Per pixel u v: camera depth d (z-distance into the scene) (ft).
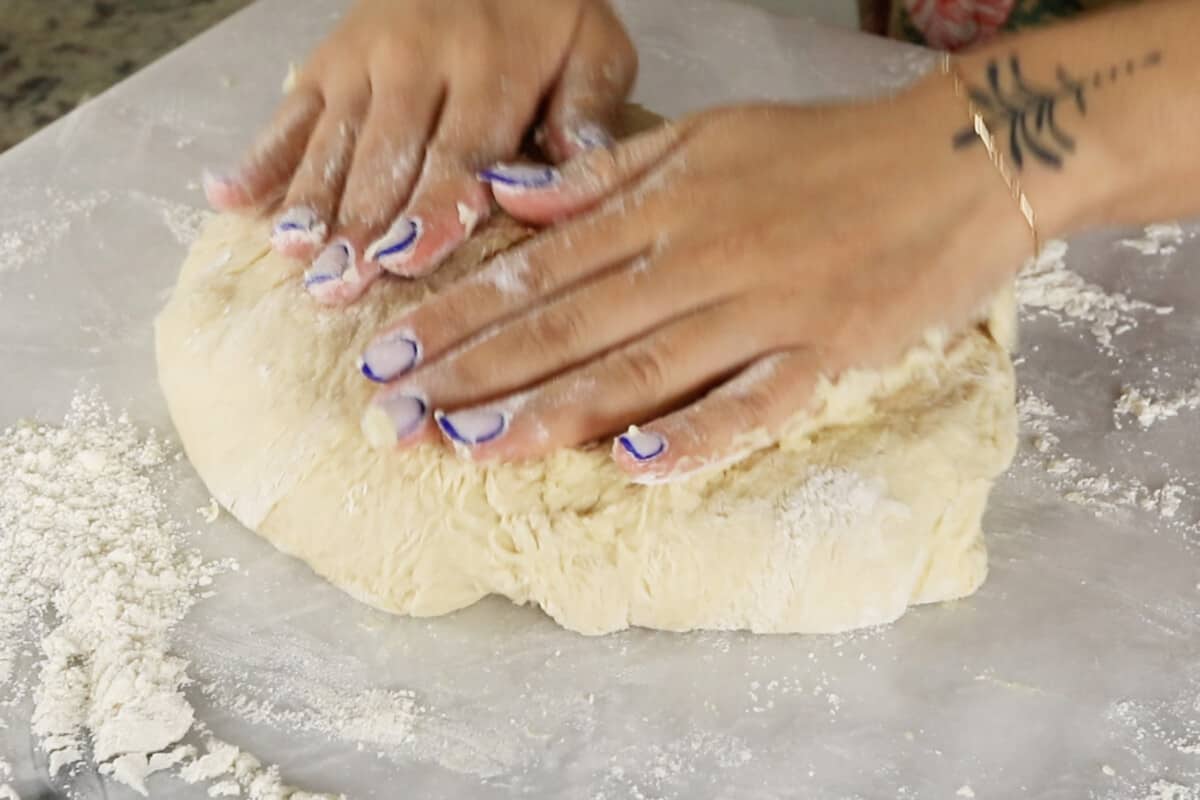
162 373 3.41
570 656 3.02
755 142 3.04
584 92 3.65
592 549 2.94
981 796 2.76
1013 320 3.35
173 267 4.10
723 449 2.79
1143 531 3.33
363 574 3.06
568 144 3.45
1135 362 3.78
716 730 2.87
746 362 2.89
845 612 3.00
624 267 2.95
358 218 3.21
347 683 2.96
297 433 3.05
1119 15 2.97
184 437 3.35
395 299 3.14
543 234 3.02
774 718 2.90
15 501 3.32
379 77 3.55
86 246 4.16
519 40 3.65
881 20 5.72
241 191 3.47
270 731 2.86
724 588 2.94
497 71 3.57
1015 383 3.51
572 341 2.86
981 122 2.93
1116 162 2.87
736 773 2.79
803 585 2.94
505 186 3.11
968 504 3.03
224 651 3.02
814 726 2.88
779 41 5.08
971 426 3.05
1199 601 3.16
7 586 3.11
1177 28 2.90
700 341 2.85
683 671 2.99
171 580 3.15
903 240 2.91
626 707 2.91
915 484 2.96
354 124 3.51
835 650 3.04
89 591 3.10
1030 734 2.88
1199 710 2.93
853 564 2.93
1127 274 4.06
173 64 4.99
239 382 3.15
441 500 2.96
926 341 3.00
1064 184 2.88
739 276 2.89
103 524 3.26
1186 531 3.33
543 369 2.85
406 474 2.98
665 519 2.92
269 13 5.30
